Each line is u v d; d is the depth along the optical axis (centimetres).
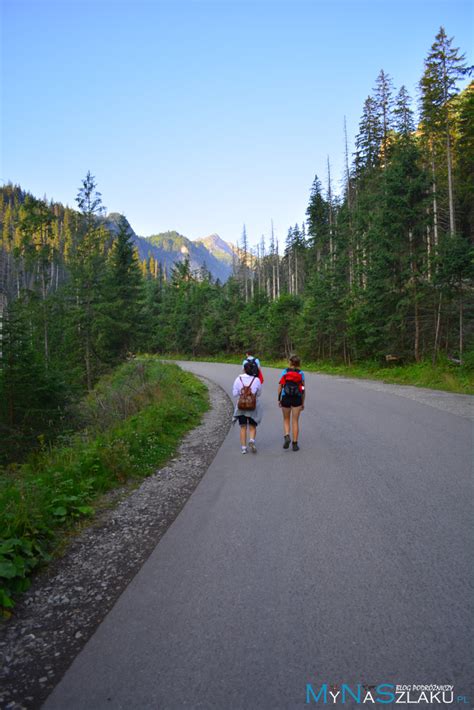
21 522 453
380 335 2434
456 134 3088
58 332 4100
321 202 5672
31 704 233
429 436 826
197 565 377
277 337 4403
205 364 4525
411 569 348
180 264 9050
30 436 1370
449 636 264
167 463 790
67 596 353
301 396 784
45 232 5909
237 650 262
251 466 699
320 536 419
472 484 549
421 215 2219
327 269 3394
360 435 868
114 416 1257
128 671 252
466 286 2038
